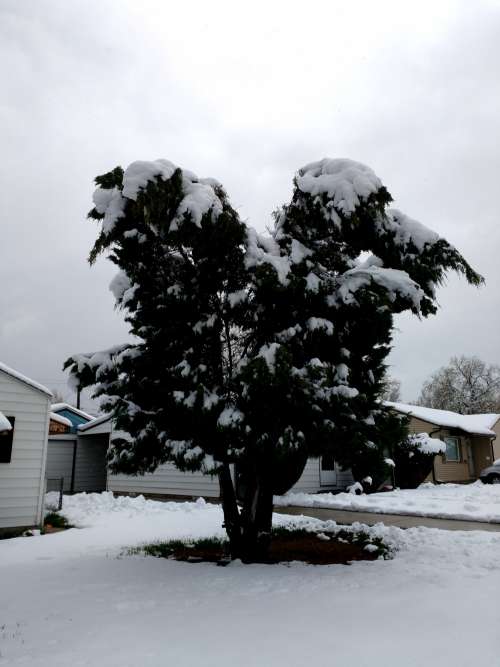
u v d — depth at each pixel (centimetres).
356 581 573
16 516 1110
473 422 3012
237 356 758
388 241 741
